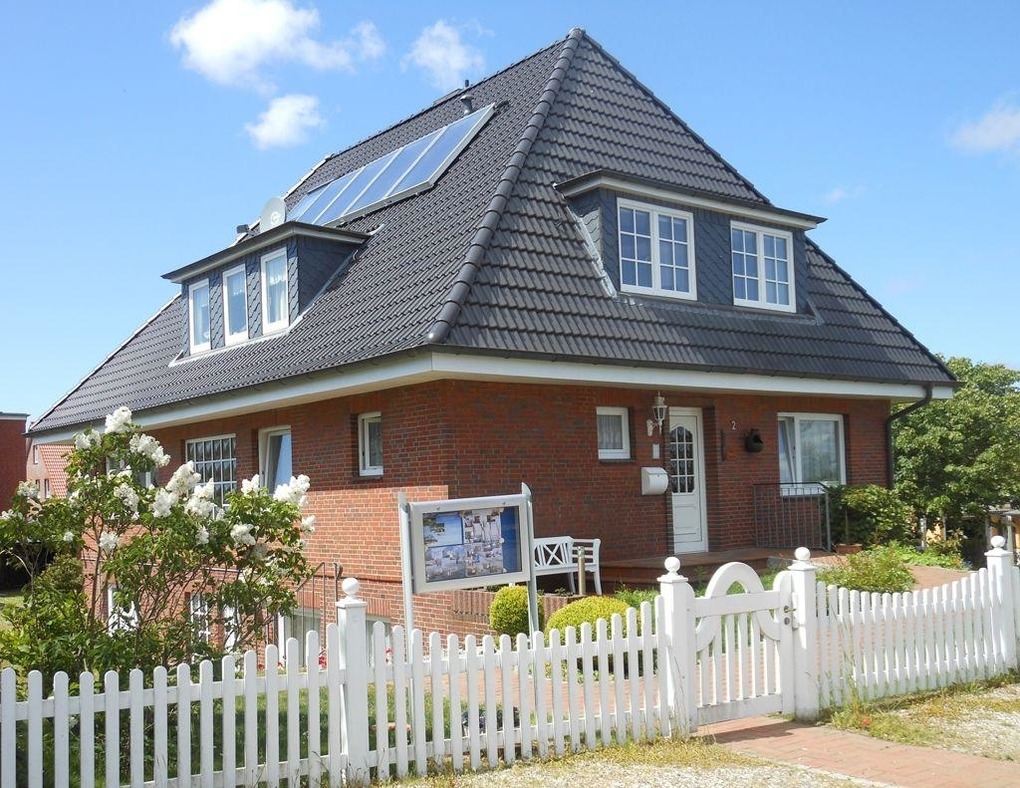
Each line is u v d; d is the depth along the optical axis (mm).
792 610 8289
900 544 17188
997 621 9703
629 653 7484
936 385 18516
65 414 21891
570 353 12516
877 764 6945
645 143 17047
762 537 16500
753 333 15664
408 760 6664
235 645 8258
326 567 14773
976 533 27094
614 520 14461
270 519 8195
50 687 7496
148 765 7086
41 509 7918
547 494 13641
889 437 19281
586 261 14148
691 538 15789
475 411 12984
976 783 6543
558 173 15078
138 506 8148
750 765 6891
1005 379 31500
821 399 17969
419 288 13195
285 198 23406
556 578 13547
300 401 14953
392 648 6758
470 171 15828
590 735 7250
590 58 17969
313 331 14805
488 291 12453
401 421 13422
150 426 19078
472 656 6891
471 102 19203
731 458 16281
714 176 17672
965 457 26594
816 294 17969
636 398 14961
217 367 16984
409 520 9258
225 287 18078
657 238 15008
